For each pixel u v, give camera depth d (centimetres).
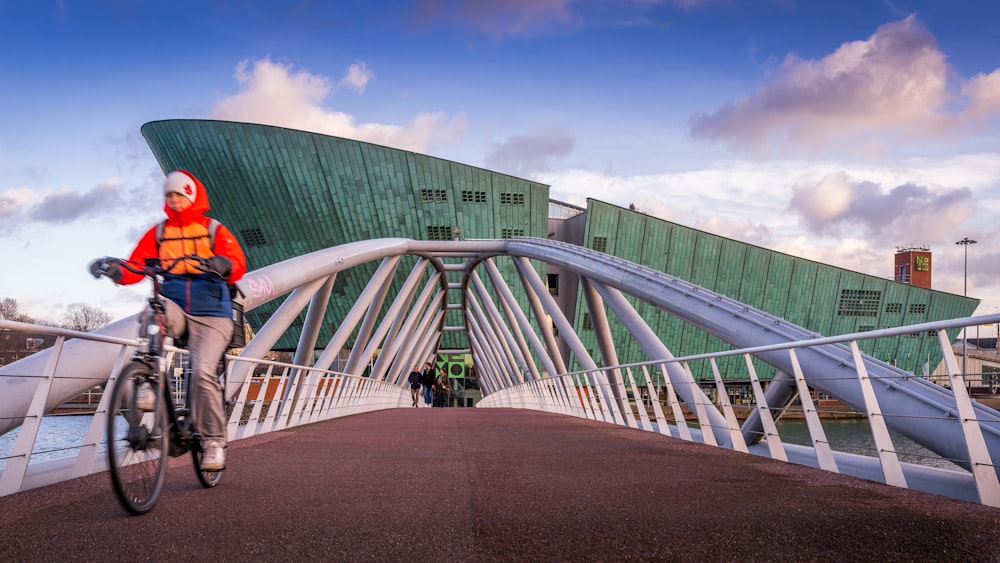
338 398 2606
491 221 7875
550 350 3684
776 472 801
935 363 8950
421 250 3844
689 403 1440
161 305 554
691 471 808
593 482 711
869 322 8919
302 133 7581
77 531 461
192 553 412
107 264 539
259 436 1388
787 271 8662
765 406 987
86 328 7200
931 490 728
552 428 1697
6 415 736
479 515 528
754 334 1534
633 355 8775
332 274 2330
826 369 1155
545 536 461
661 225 8262
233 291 630
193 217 586
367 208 7756
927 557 410
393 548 428
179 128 7638
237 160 7612
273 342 1955
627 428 1778
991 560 403
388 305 8381
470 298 6278
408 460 914
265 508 547
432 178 7762
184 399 604
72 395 857
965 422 581
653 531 475
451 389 10138
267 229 7844
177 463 827
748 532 472
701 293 1823
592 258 2542
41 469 659
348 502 579
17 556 402
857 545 436
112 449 471
